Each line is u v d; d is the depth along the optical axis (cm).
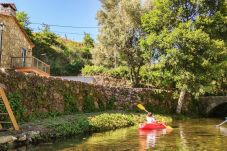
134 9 4578
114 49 4809
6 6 3584
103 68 5281
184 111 4109
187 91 3972
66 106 2764
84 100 3053
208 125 2888
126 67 5069
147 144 1700
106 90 3419
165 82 3909
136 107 3647
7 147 1503
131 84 4738
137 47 4569
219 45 3612
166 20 3828
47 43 6278
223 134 2169
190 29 3734
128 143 1733
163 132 2278
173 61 3628
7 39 3450
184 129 2506
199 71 3716
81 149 1536
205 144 1705
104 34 4956
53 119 2286
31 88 2316
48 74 4250
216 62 3850
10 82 2089
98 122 2377
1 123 1848
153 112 3756
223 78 4684
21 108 2133
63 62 6169
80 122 2222
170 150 1515
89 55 6838
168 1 3803
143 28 4231
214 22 3800
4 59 3394
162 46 3716
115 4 5578
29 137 1666
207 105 4325
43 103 2439
